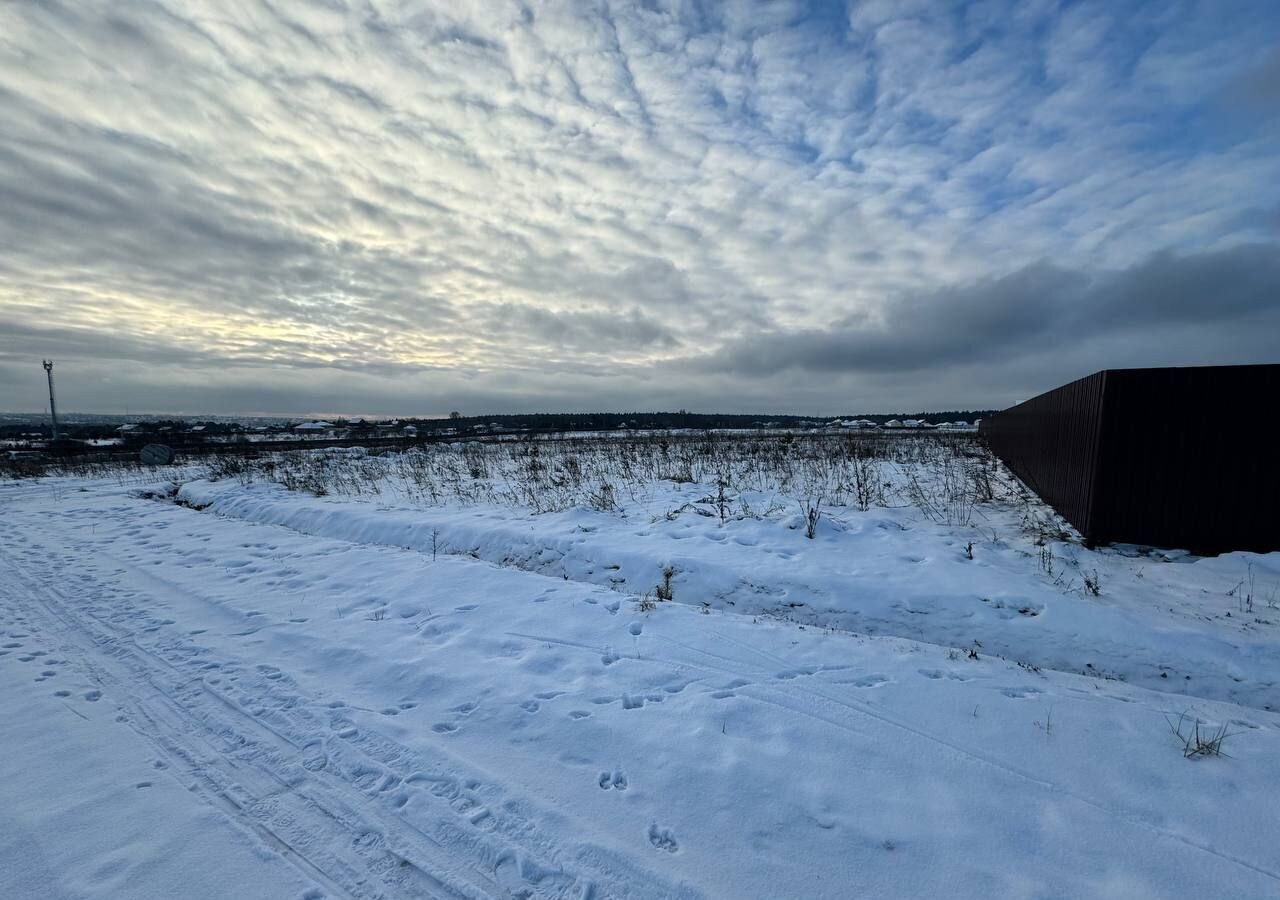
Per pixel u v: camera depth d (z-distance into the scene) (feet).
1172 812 10.89
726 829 10.61
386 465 71.36
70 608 23.39
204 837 10.52
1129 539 25.93
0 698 15.76
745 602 23.39
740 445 73.31
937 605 21.31
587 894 9.22
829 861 9.84
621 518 35.22
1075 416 30.45
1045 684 16.05
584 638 19.44
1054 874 9.53
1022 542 28.14
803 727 13.91
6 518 45.91
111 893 9.18
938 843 10.22
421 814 11.12
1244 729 13.69
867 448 64.34
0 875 9.53
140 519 44.47
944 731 13.69
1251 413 23.95
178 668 17.75
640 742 13.39
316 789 11.91
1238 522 24.26
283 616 22.34
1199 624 18.63
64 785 11.98
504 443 97.45
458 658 18.22
